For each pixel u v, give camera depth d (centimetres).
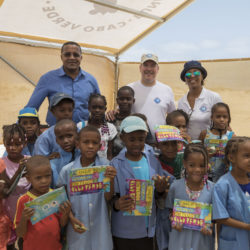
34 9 566
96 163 287
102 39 742
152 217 294
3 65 654
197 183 281
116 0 589
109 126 396
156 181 280
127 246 288
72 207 275
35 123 395
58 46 716
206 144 393
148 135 402
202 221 266
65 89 447
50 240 268
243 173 277
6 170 313
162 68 846
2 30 622
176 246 275
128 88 429
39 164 260
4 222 300
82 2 570
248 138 276
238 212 267
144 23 691
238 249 262
